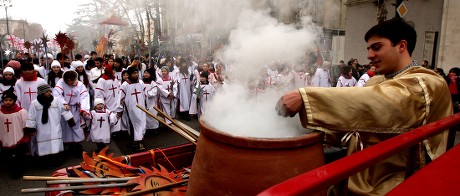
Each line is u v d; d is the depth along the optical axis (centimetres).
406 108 151
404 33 179
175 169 294
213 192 137
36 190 206
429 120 172
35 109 537
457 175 148
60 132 565
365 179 172
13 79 698
